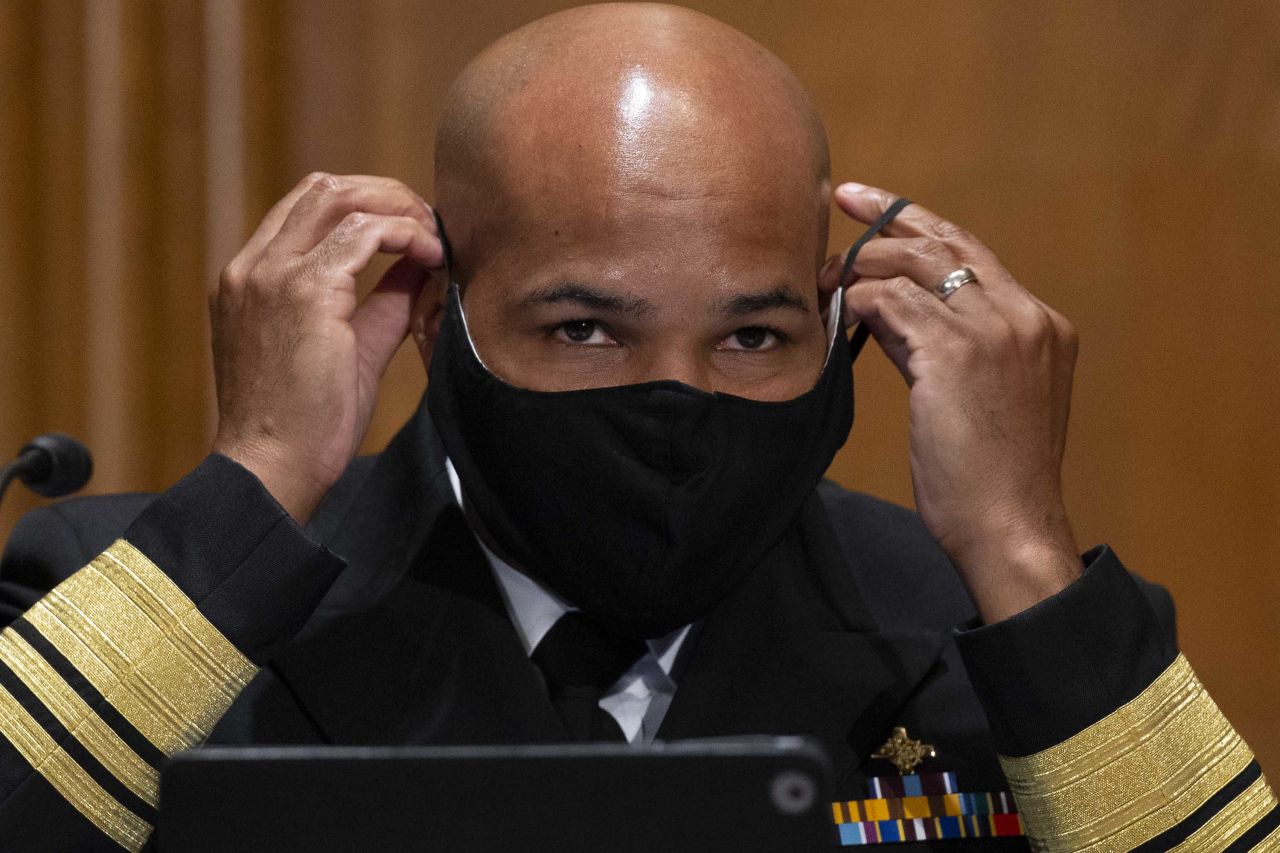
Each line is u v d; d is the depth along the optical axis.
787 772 1.90
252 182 6.08
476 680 3.47
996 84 5.93
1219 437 5.81
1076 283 5.88
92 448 6.02
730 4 6.01
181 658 3.15
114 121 6.01
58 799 3.09
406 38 6.13
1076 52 5.89
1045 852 3.32
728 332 3.30
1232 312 5.81
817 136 3.52
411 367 6.00
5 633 3.17
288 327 3.38
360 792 1.95
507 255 3.32
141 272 6.05
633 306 3.22
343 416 3.36
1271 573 5.77
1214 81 5.83
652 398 3.21
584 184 3.24
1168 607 3.92
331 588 3.65
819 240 3.52
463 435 3.43
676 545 3.26
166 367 6.10
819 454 3.48
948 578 3.90
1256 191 5.80
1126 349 5.86
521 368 3.31
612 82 3.31
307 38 6.13
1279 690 5.74
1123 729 3.27
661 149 3.25
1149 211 5.86
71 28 6.03
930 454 3.47
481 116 3.43
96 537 3.83
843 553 3.91
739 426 3.27
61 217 6.02
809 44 6.00
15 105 5.96
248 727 3.45
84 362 6.04
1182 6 5.84
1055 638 3.28
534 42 3.48
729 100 3.33
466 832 1.93
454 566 3.62
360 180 3.55
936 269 3.58
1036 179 5.91
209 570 3.19
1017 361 3.51
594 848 1.92
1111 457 5.85
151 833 3.20
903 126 5.97
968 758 3.57
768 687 3.55
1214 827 3.27
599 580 3.35
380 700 3.47
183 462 6.10
